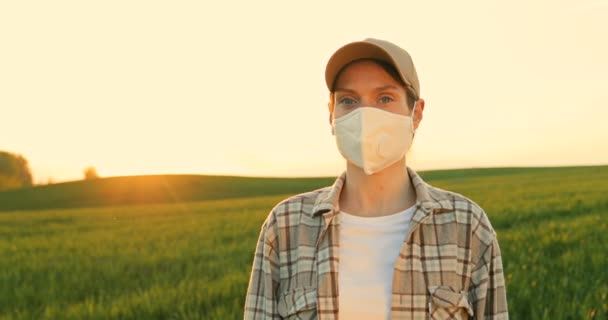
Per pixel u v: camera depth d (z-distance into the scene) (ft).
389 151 9.50
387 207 9.82
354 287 9.43
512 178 164.66
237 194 184.85
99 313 32.17
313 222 9.98
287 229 10.10
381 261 9.49
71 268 50.14
